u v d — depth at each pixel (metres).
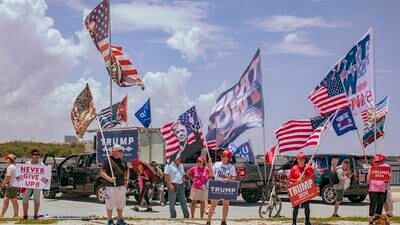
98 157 22.16
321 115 15.29
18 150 55.78
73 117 14.66
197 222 13.63
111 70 22.30
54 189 23.53
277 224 13.65
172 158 17.42
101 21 20.23
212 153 20.92
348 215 18.06
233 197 12.96
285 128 15.93
